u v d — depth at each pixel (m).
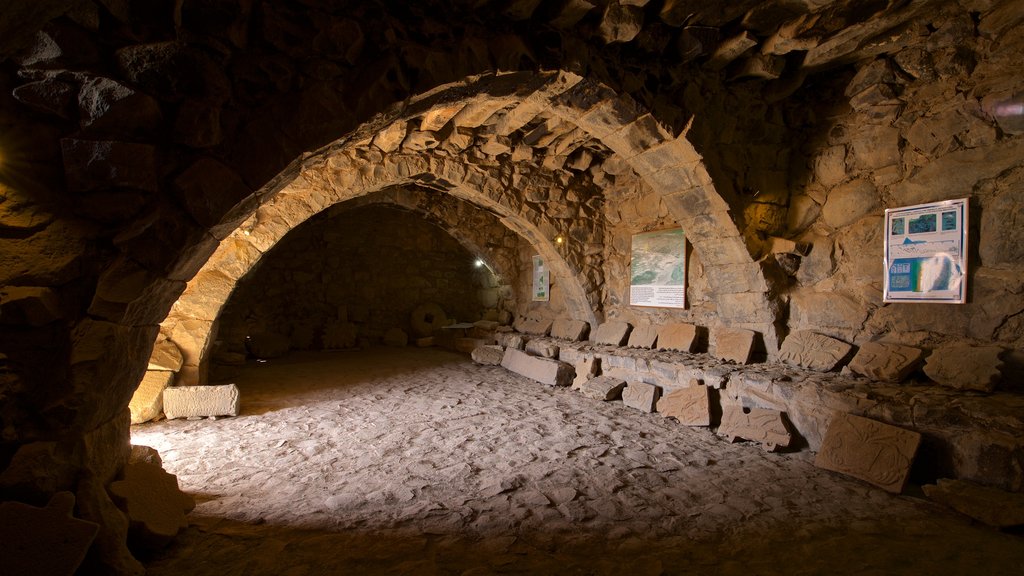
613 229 6.07
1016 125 2.81
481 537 2.21
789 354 3.97
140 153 1.67
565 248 5.96
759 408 3.63
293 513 2.44
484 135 4.75
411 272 10.07
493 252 7.74
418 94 2.27
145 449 2.47
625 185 5.82
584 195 6.04
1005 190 2.87
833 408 3.15
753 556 2.04
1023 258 2.79
